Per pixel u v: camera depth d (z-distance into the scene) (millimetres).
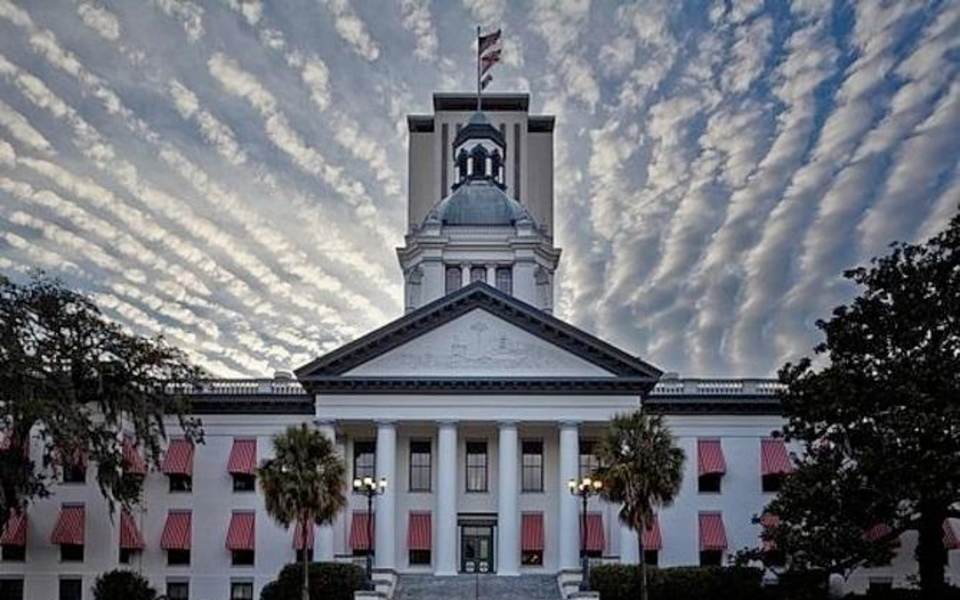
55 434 59281
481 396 72562
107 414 65062
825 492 56875
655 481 58500
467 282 90000
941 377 55406
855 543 56156
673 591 65625
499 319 73250
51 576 74625
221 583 75000
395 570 71438
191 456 76125
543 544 74688
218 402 76688
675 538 75625
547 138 112312
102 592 70000
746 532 75750
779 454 76500
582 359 72688
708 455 76438
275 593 66750
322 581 66250
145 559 75312
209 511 75875
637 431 59500
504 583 69062
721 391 77938
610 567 66625
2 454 60625
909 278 57812
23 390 58312
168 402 67438
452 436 72188
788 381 60719
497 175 96375
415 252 90625
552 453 76188
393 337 72812
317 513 59406
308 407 77125
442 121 110500
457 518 75125
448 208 92312
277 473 59219
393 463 72062
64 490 75438
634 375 72312
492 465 76188
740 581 65562
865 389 57406
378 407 72375
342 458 67812
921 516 56969
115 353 64812
